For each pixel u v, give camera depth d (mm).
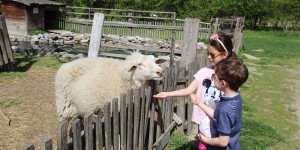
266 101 7832
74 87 4227
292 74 11617
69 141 2539
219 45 3131
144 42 16484
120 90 4031
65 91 4344
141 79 3926
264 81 10086
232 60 2604
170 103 4957
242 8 33125
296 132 5941
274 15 35094
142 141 3953
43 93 6938
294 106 7578
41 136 4855
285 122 6430
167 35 19797
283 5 35500
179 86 5168
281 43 22734
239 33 15477
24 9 18484
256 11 34000
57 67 9664
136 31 20266
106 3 29375
